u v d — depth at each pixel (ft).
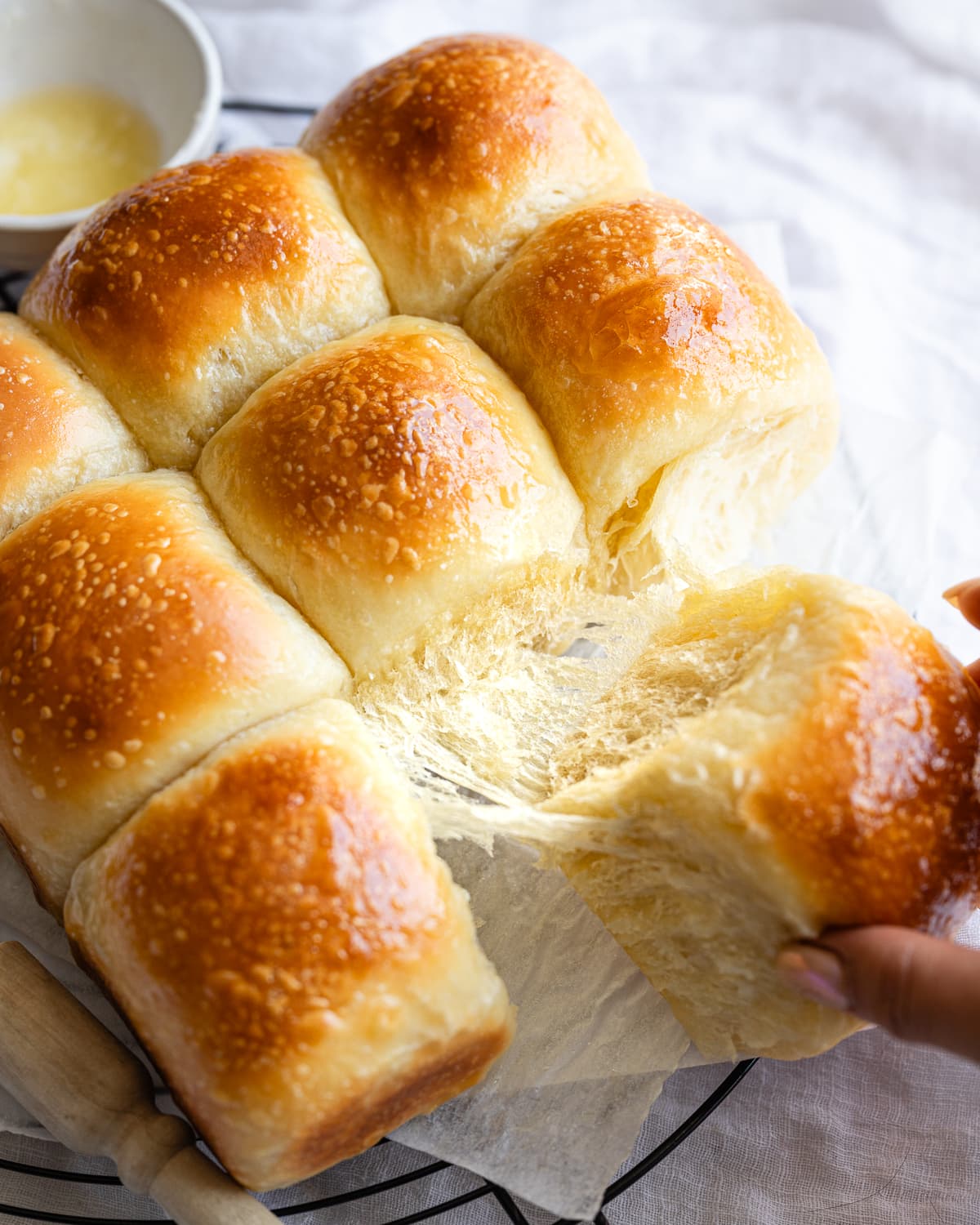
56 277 1.11
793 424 1.13
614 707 1.05
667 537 1.12
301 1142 0.91
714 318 1.06
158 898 0.91
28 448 1.06
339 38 1.58
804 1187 1.04
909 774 0.92
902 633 0.95
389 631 1.00
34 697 0.96
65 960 1.05
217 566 0.99
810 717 0.92
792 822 0.91
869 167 1.51
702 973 1.00
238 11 1.62
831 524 1.23
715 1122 1.06
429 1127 1.00
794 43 1.56
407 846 0.93
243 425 1.04
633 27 1.58
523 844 1.03
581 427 1.05
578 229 1.09
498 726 1.05
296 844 0.91
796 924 0.92
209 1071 0.90
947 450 1.26
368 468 1.00
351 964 0.90
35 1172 1.00
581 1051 1.02
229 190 1.11
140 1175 0.94
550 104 1.15
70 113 1.41
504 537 1.01
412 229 1.12
